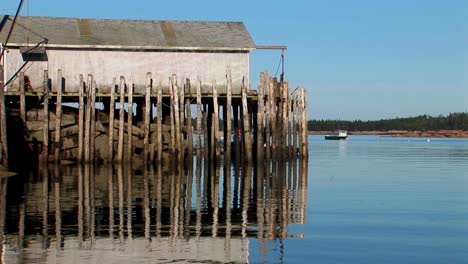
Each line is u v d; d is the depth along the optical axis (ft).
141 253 53.11
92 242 56.90
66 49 140.05
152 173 119.65
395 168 155.43
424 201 87.97
